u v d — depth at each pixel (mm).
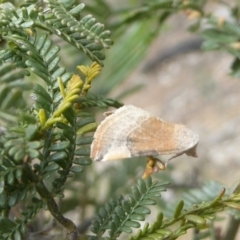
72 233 133
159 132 126
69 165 130
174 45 936
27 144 115
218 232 186
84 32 137
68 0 142
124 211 136
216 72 857
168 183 140
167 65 919
